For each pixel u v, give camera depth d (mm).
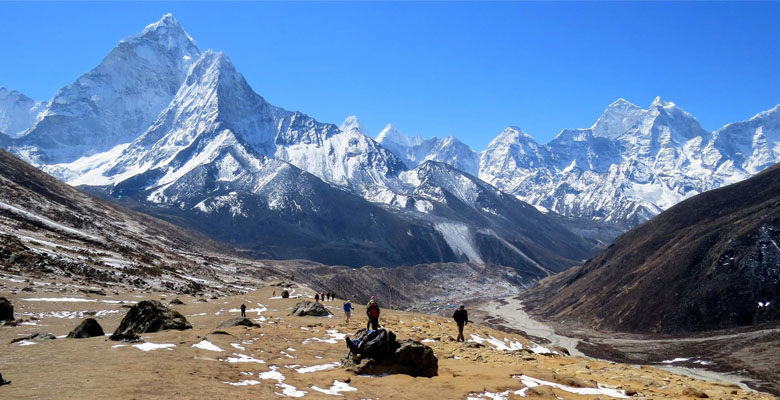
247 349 24500
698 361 119812
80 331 28078
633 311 175875
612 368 27734
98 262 86438
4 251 68562
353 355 21797
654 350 136500
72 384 15695
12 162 170375
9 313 36531
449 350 30672
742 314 148125
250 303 64750
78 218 137000
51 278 65625
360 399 16984
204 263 165250
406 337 35375
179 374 17797
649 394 21047
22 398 14008
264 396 16078
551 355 31422
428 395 18016
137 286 79500
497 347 38656
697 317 155375
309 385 18344
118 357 20344
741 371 105312
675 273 177000
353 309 61156
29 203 129125
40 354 21000
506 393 19031
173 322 29797
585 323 190500
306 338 30625
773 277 153375
